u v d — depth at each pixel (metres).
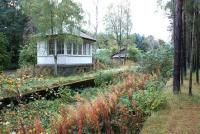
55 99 13.95
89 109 8.12
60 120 7.79
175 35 14.70
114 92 11.26
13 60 39.56
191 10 19.48
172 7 20.66
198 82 19.83
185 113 10.44
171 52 24.86
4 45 27.78
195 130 8.39
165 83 18.06
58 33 29.67
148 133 8.21
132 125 8.70
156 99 11.00
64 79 22.08
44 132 7.32
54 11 29.03
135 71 24.17
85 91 17.48
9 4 47.59
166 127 8.71
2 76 12.36
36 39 30.69
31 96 12.82
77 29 31.20
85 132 7.43
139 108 9.89
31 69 30.08
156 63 23.52
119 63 45.25
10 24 43.50
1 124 9.23
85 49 36.22
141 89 13.43
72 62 32.81
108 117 8.19
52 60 31.69
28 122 9.36
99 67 37.38
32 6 29.44
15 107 11.20
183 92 14.88
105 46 64.50
